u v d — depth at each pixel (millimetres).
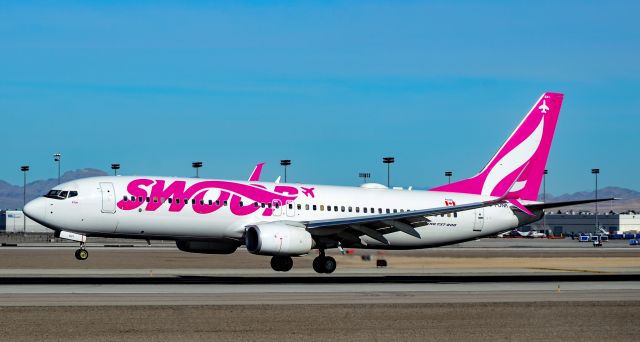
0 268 97562
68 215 90375
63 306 53125
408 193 107875
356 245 99500
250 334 44312
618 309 55594
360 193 104625
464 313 52812
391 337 44281
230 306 54156
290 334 44531
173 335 43562
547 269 108625
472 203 104688
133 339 42375
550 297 63125
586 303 58438
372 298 60875
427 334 45344
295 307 54219
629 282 80875
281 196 98500
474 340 44031
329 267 94062
